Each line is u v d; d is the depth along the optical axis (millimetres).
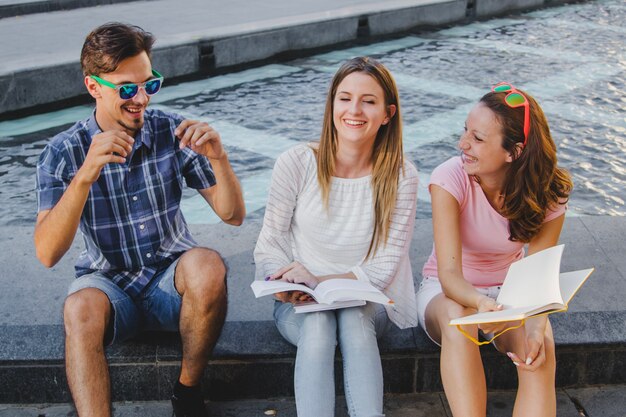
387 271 2508
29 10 10469
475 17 11641
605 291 3029
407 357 2695
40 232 2234
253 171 5641
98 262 2471
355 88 2363
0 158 5980
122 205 2408
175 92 7816
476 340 2270
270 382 2717
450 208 2457
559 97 7520
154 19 9992
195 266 2330
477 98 7523
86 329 2209
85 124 2393
